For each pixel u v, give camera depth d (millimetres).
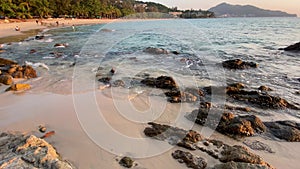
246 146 5371
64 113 6676
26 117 6488
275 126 6090
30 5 70000
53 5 82938
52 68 12469
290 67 13625
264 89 9406
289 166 4723
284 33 37906
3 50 19031
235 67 12898
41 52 18094
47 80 10086
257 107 7598
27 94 8352
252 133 5801
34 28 46969
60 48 20047
